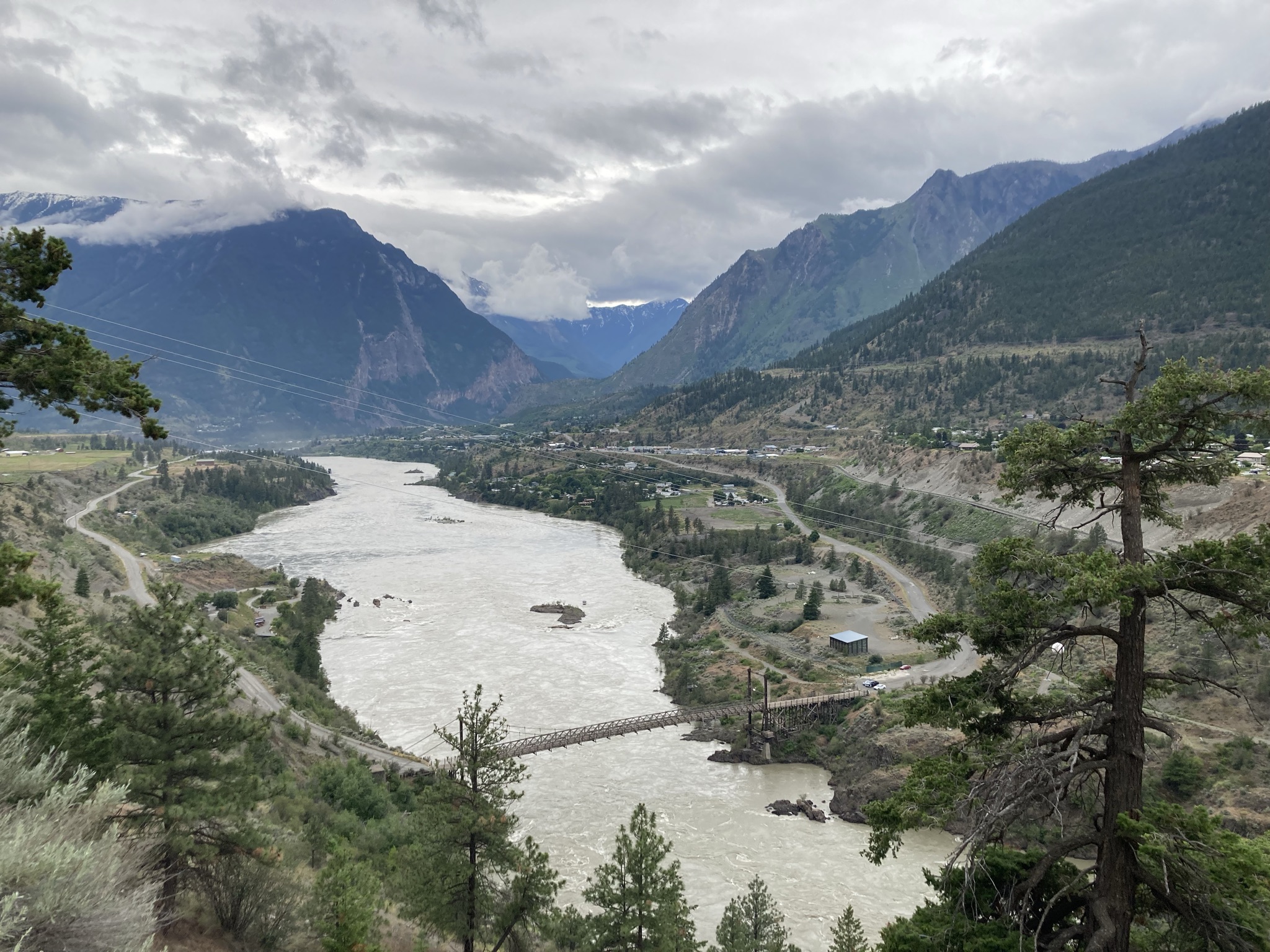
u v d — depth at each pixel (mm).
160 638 34156
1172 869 17016
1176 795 67938
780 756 89688
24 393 23844
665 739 94812
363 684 107750
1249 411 19000
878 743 82750
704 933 55625
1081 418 21234
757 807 78188
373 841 54375
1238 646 79812
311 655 106812
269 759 61250
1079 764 18547
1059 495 22594
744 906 50000
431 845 37312
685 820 74875
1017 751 19531
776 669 111125
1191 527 112562
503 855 37531
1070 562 19234
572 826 72625
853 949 45250
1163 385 19016
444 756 83438
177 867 31594
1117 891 17812
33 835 16047
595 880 62375
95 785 29297
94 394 24172
